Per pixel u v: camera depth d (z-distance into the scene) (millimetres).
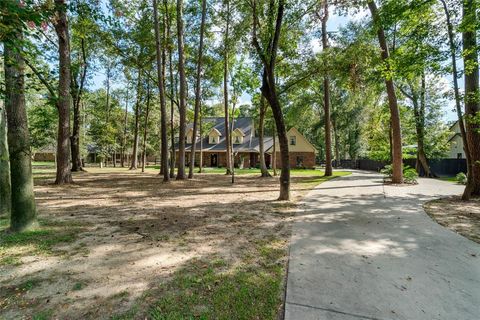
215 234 5027
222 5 12930
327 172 20359
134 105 29875
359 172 26062
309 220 6094
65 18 10852
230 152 22719
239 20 10500
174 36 17484
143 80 23469
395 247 4281
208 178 18172
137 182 14656
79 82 21094
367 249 4195
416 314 2469
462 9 8031
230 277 3254
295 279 3166
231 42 10977
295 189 11750
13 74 4332
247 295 2844
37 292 2848
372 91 16734
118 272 3359
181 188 12281
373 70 10289
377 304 2633
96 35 14445
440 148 20391
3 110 5609
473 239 4680
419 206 7699
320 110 42062
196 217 6414
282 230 5301
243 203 8320
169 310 2549
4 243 4355
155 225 5641
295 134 35906
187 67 18875
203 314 2498
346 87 10961
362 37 10078
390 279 3162
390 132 22266
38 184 12492
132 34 15492
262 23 9312
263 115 19578
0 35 3053
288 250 4172
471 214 6648
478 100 8266
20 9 2799
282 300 2750
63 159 12750
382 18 9766
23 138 4980
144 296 2797
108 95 34688
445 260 3742
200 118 25766
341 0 8602
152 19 15906
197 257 3891
